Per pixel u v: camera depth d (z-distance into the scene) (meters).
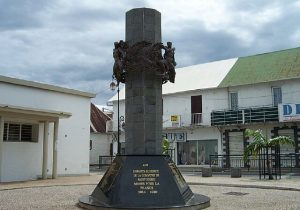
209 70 39.22
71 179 22.02
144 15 12.69
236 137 34.16
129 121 12.44
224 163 34.16
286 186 16.36
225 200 12.58
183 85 38.22
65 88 24.73
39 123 22.73
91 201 11.16
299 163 30.25
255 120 32.53
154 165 11.24
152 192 10.70
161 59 12.41
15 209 10.85
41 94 23.25
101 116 48.16
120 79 12.66
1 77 20.91
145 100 12.28
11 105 19.94
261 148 21.59
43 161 22.02
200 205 10.70
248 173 27.08
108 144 45.06
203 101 36.25
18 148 21.41
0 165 19.72
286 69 33.34
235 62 38.47
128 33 12.83
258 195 13.99
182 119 37.16
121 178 10.97
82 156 25.84
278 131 31.98
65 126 24.83
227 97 35.03
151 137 12.25
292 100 31.78
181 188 11.11
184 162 37.16
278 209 10.64
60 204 11.80
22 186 17.38
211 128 35.56
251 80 33.88
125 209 10.07
